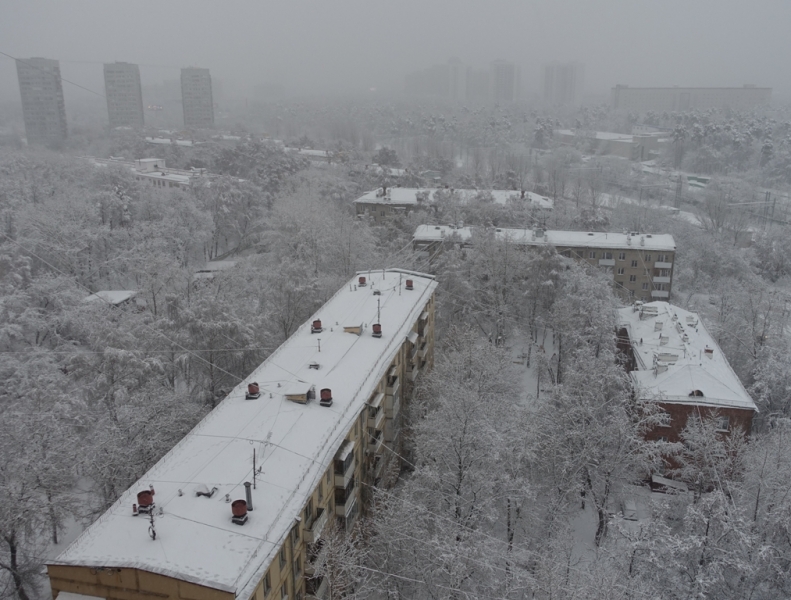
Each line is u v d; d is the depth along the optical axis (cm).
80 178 10631
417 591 3375
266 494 2692
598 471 4088
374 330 4400
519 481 3662
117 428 3791
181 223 8869
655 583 3275
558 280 6769
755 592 3338
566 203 11562
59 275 6431
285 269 6216
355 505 3556
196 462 2897
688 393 4616
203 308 4959
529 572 3475
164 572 2211
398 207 9994
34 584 3319
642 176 15150
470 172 15088
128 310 5831
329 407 3447
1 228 7419
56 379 4412
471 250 7425
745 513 3669
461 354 4966
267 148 13838
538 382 5900
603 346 5334
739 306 6962
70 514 3641
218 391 4825
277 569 2525
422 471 3575
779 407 5419
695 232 9906
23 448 3578
